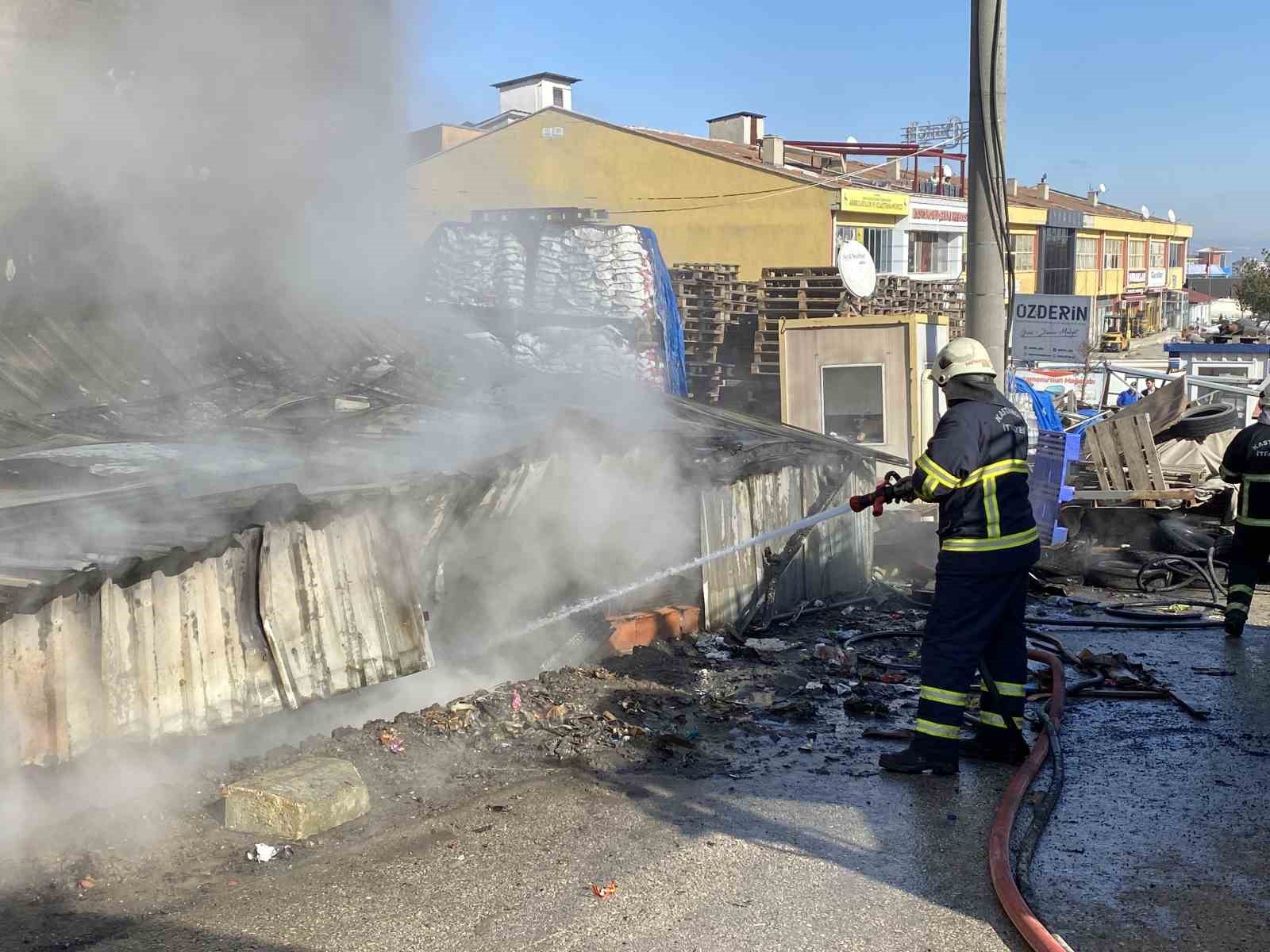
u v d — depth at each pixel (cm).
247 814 398
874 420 1290
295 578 439
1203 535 996
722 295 1686
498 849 391
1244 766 494
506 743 494
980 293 888
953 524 475
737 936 335
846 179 3055
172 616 399
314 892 355
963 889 370
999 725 500
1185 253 6775
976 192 880
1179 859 396
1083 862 394
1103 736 538
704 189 2834
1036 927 332
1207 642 738
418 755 471
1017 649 494
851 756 504
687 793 451
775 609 754
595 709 545
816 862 389
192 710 402
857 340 1288
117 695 382
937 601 481
